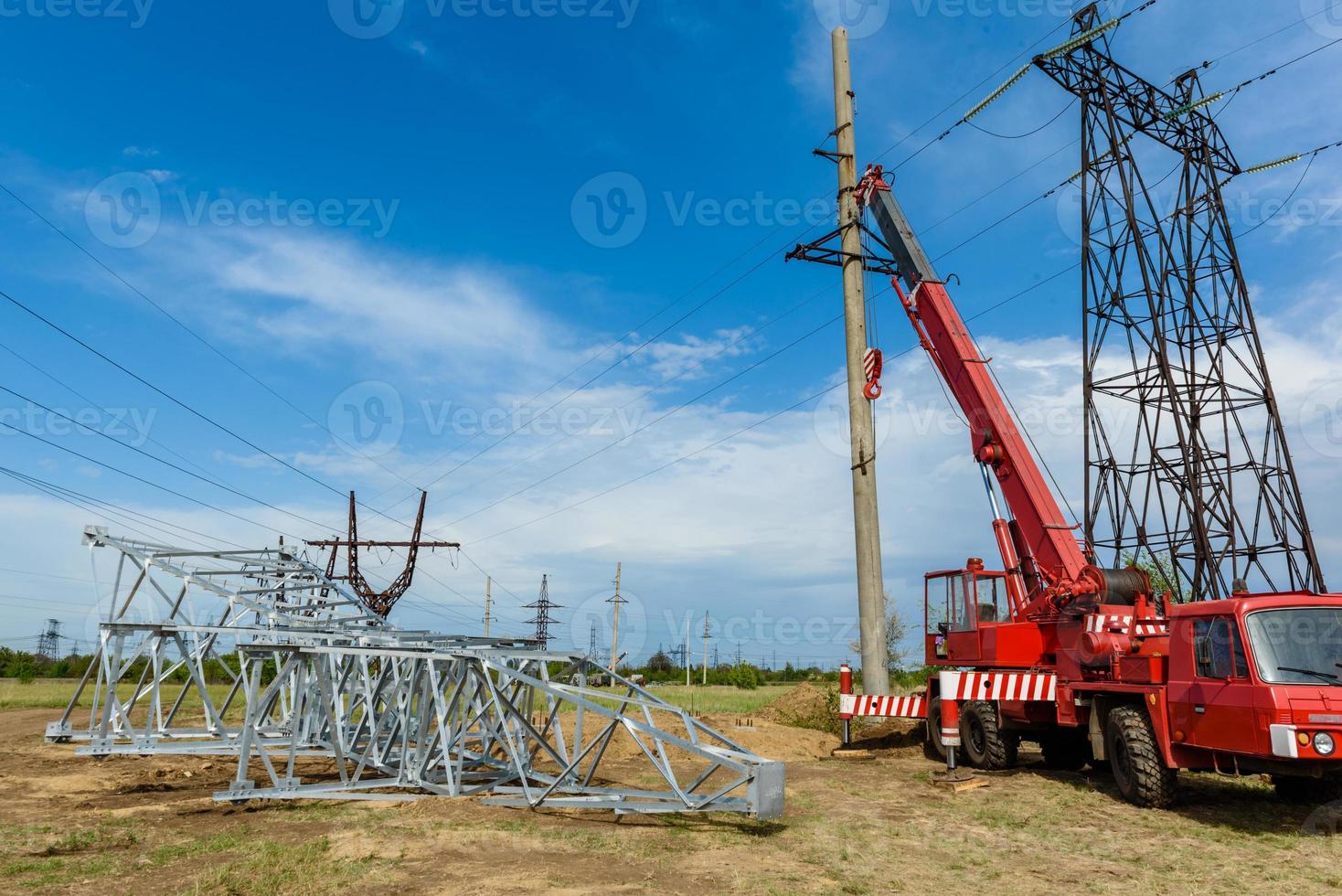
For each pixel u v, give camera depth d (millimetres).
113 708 11695
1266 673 8547
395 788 10844
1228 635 9000
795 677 77625
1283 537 17656
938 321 15000
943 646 15547
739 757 9297
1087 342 19219
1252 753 8492
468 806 9438
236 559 15547
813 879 6984
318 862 7160
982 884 6996
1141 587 11922
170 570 13828
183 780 11859
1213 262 19281
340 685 12211
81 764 12992
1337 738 8117
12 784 11094
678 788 9062
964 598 14672
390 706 11969
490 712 12094
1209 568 17203
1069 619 12453
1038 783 11922
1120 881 7098
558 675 11695
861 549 17797
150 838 8023
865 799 10719
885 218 16781
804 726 20391
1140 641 10977
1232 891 6809
